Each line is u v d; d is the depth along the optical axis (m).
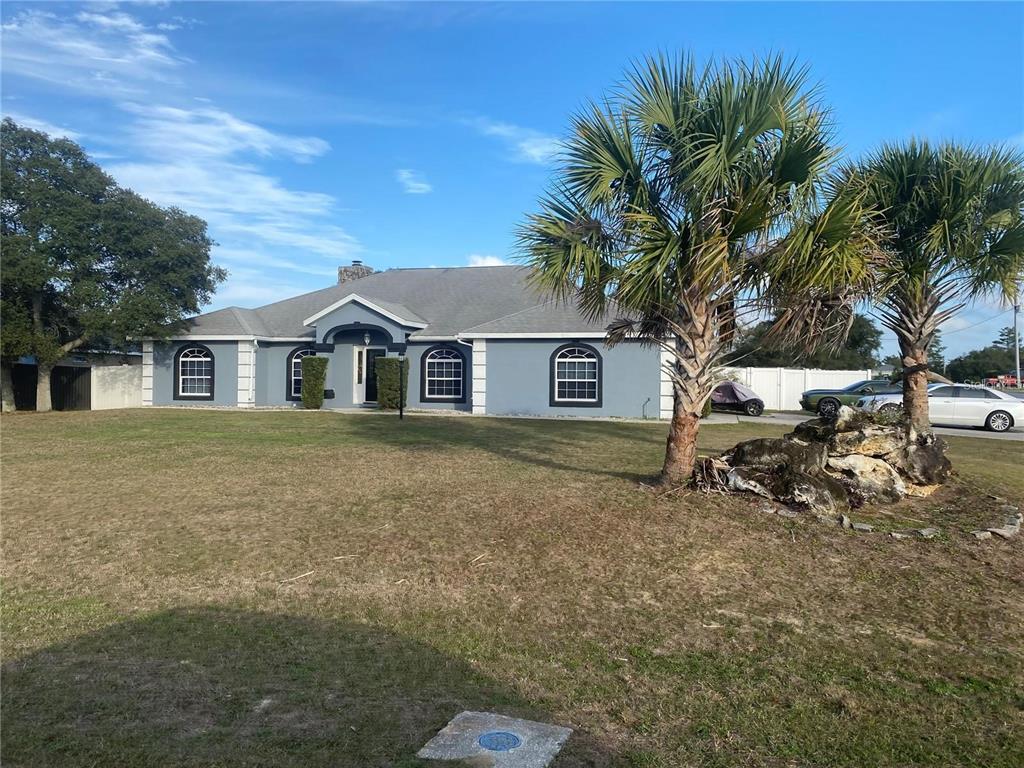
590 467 11.96
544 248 9.23
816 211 8.69
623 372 22.89
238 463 12.40
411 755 3.48
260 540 7.48
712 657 4.85
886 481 9.62
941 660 4.87
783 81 8.55
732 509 8.54
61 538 7.57
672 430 9.78
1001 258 11.41
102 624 5.24
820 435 10.18
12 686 4.19
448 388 25.42
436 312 27.11
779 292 9.02
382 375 24.98
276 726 3.75
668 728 3.87
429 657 4.74
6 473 11.38
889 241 11.69
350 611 5.59
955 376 76.38
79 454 13.41
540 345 23.59
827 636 5.25
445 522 8.14
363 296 26.72
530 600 5.89
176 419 20.53
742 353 10.73
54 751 3.47
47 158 23.16
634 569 6.66
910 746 3.75
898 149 11.70
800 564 6.86
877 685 4.47
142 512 8.71
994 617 5.69
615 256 9.31
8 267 22.27
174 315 25.47
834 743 3.76
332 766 3.37
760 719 4.00
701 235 8.65
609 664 4.70
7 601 5.71
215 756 3.44
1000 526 8.15
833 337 9.91
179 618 5.39
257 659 4.64
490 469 11.73
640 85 8.95
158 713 3.88
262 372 27.34
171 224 25.66
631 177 9.16
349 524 8.10
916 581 6.47
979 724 4.01
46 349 23.78
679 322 9.83
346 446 14.71
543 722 3.88
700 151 8.43
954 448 16.47
